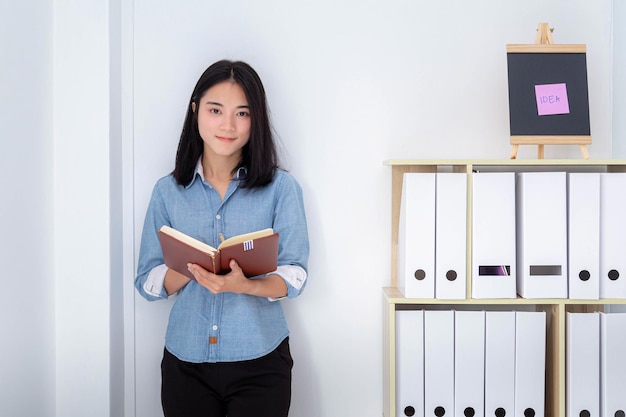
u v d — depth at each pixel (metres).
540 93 1.79
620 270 1.69
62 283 1.79
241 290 1.53
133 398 1.94
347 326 1.98
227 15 1.96
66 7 1.78
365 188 1.97
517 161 1.68
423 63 1.97
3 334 1.49
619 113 1.96
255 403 1.63
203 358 1.64
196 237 1.69
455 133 1.98
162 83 1.95
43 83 1.71
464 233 1.69
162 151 1.95
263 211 1.71
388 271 1.97
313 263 1.97
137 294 1.94
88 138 1.79
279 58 1.96
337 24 1.96
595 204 1.67
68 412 1.79
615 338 1.68
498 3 1.97
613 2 1.97
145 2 1.94
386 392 1.87
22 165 1.59
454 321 1.73
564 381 1.71
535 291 1.68
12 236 1.53
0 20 1.47
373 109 1.97
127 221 1.93
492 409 1.73
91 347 1.79
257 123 1.70
